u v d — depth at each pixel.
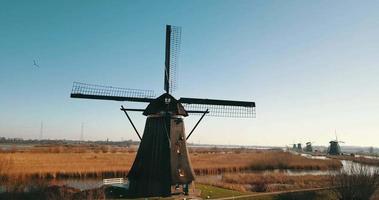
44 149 84.62
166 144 28.78
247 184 41.34
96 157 65.38
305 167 65.12
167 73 30.36
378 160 81.31
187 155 30.02
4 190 28.80
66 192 28.09
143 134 30.14
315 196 32.47
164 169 28.34
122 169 48.97
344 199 32.19
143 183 28.66
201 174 53.34
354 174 33.12
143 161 29.16
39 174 42.47
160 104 29.33
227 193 30.94
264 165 64.12
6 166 37.88
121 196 28.17
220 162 65.81
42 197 26.97
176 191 28.52
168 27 30.89
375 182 33.34
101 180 43.53
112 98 29.88
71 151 83.19
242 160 70.75
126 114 29.75
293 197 31.41
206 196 28.84
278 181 43.47
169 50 30.81
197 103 31.14
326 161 72.19
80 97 28.75
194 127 30.81
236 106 32.28
